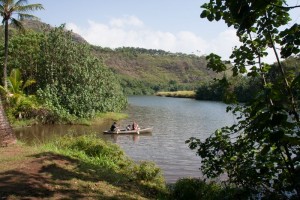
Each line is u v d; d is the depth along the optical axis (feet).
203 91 341.00
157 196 28.48
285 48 11.81
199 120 142.00
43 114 104.58
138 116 151.74
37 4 95.66
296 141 11.34
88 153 41.93
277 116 10.73
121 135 92.22
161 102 285.02
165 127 115.75
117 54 650.02
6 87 99.09
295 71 16.52
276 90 11.91
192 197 30.27
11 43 131.54
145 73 607.78
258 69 18.38
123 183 29.12
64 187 24.04
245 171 17.24
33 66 128.47
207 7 16.11
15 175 24.88
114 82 154.20
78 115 114.42
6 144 39.14
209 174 22.33
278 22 15.44
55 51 119.85
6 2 92.58
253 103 12.92
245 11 11.22
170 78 611.88
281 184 15.92
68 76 118.62
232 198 17.46
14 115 100.27
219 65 18.97
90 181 26.73
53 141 49.65
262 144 16.55
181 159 62.64
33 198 21.27
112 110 147.02
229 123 130.72
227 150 19.92
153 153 68.28
